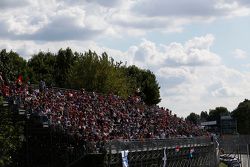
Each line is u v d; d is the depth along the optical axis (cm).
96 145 5259
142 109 8356
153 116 8444
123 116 7169
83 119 5919
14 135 4222
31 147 5288
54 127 5381
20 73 10462
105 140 5478
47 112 5541
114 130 6331
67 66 12219
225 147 11012
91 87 10588
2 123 4169
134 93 12144
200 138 8450
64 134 5403
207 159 8862
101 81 10650
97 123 6291
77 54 12494
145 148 6134
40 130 5362
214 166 9269
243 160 11581
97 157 5191
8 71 9869
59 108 5909
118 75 10981
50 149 5350
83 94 7225
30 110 5366
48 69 11994
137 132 6944
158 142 6544
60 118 5603
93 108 6775
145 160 6231
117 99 8075
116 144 5481
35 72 11919
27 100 5494
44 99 5941
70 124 5591
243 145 11575
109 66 10756
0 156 4100
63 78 11919
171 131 8256
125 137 6281
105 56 10825
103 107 7044
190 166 7894
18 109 5253
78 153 5184
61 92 6769
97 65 10662
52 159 5322
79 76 10681
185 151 7650
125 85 10988
